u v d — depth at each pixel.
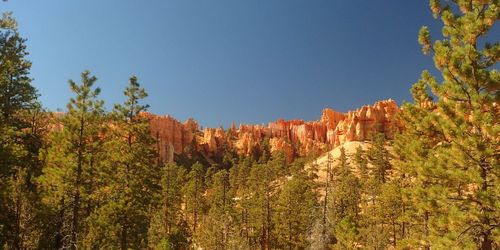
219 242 55.50
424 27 19.00
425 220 26.67
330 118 196.88
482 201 15.88
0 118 24.91
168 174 61.28
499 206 15.06
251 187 79.94
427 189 18.11
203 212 73.50
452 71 17.92
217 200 68.69
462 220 16.44
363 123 150.88
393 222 42.78
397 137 30.38
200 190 75.25
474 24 17.62
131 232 34.78
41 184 28.47
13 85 29.06
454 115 17.55
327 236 45.44
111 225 31.59
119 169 34.28
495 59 17.72
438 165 17.78
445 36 18.86
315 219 48.59
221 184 74.88
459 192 17.91
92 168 30.31
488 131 15.86
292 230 55.31
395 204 41.16
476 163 16.88
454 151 16.98
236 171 113.12
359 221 50.84
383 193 43.16
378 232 41.50
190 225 72.94
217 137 197.88
